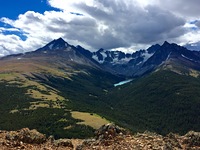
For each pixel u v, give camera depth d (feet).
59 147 88.43
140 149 82.33
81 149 85.10
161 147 84.38
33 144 86.89
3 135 88.02
